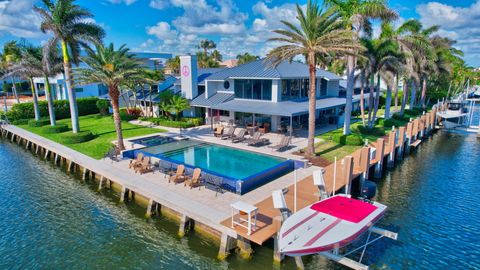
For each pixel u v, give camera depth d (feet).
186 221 49.39
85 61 87.40
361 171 66.08
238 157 82.38
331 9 70.74
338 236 38.73
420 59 132.77
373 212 44.01
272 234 41.06
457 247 46.50
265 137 100.99
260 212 47.62
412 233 50.06
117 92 82.89
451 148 105.91
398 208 58.80
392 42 99.71
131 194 64.03
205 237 48.47
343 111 145.38
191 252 45.75
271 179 63.00
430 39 156.25
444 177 75.72
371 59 98.43
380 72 104.53
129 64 97.91
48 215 58.85
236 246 44.42
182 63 128.98
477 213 56.80
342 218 42.22
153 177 64.95
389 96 130.41
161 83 142.92
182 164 66.23
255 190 57.16
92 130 118.21
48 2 94.73
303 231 39.73
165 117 135.13
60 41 101.35
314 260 42.78
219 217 46.09
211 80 120.06
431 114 130.82
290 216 43.11
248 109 100.94
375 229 44.55
